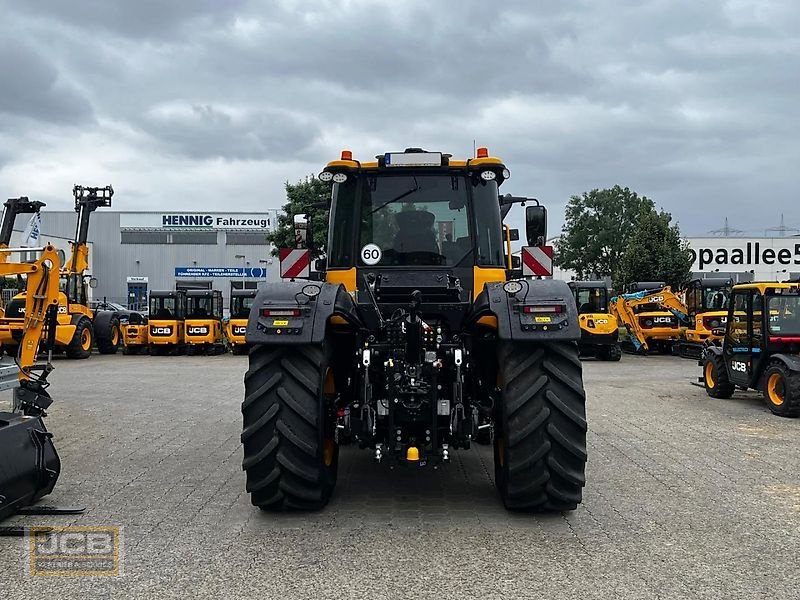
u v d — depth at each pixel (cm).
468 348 558
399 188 595
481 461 696
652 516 516
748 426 905
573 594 378
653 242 3244
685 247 3656
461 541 461
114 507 539
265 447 493
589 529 486
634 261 3253
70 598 377
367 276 583
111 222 5625
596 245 6322
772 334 1023
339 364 577
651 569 413
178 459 704
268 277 5506
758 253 4194
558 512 524
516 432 491
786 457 720
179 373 1617
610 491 585
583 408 495
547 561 425
